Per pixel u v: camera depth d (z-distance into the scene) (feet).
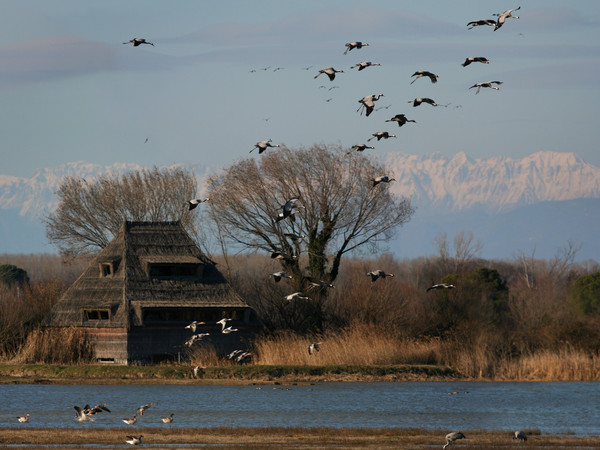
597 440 160.86
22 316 299.58
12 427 166.61
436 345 287.28
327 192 317.22
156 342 282.36
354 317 306.76
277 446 148.56
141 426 171.22
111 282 292.61
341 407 203.51
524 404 213.46
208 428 166.71
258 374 255.70
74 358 276.82
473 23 117.50
